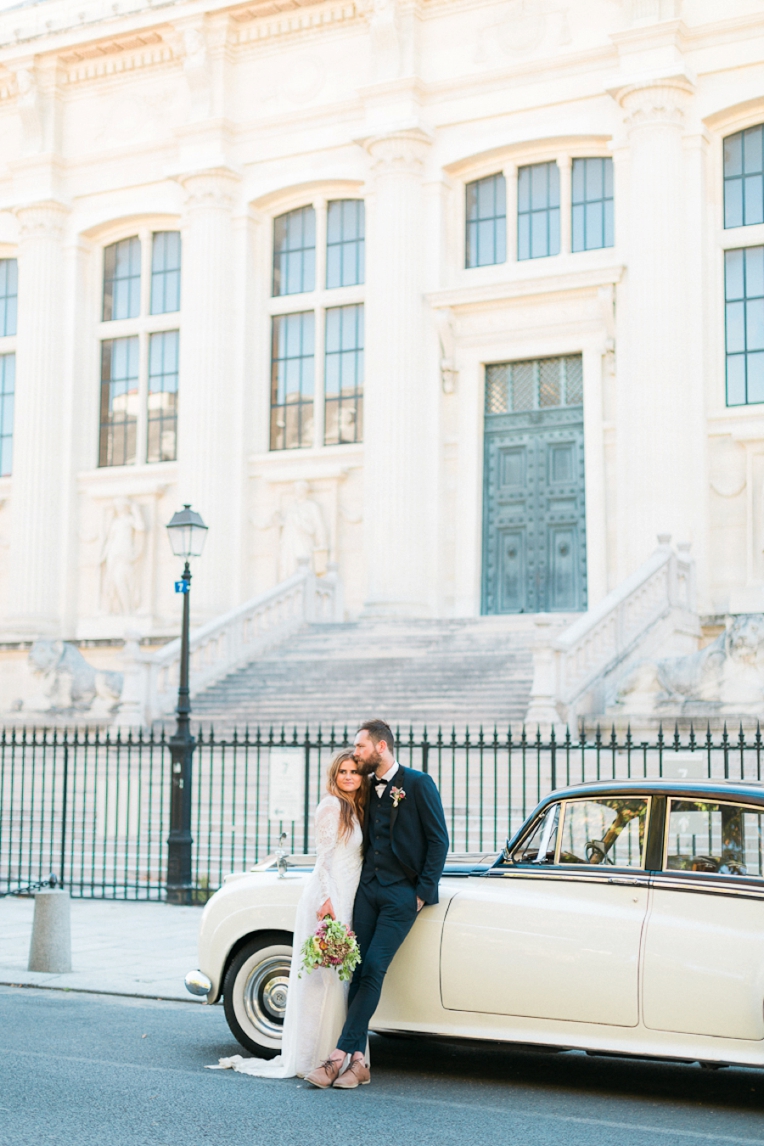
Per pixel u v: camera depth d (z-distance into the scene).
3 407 34.94
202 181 31.42
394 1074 7.89
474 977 7.47
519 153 28.88
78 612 33.09
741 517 26.06
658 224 26.45
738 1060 6.93
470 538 28.81
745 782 7.52
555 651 19.50
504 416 29.19
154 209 32.62
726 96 26.52
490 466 29.25
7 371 35.00
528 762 18.27
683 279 26.50
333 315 31.11
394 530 28.44
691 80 26.50
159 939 12.99
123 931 13.51
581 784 7.80
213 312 31.22
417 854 7.54
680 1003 7.04
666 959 7.09
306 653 25.69
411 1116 6.79
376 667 23.77
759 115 26.62
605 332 27.73
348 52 30.56
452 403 29.22
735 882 7.17
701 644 25.17
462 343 29.16
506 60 28.75
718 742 17.92
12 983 10.88
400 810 7.57
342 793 7.64
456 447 29.12
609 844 7.54
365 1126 6.55
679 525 25.84
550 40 28.34
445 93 29.33
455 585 28.84
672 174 26.52
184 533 16.98
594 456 27.73
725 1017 6.96
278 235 31.95
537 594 28.48
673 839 7.39
